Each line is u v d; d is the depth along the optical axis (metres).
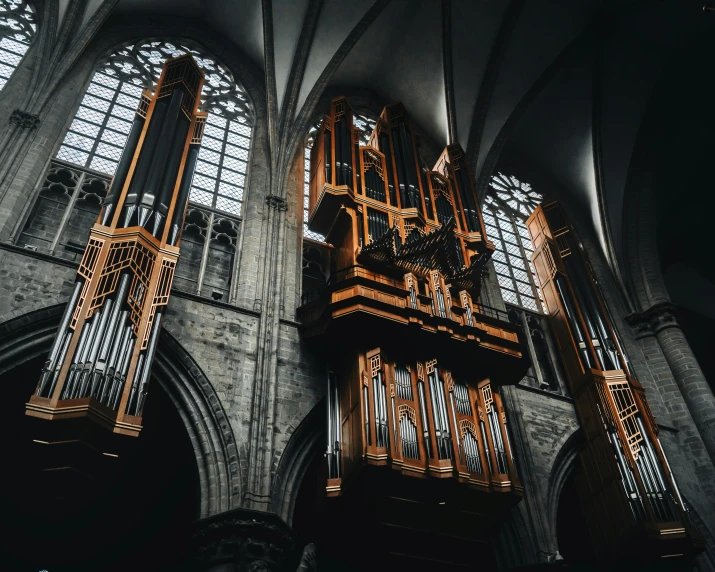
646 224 26.62
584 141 28.20
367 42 27.56
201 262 19.27
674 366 22.81
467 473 15.04
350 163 20.75
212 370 16.33
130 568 18.50
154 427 17.00
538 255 24.41
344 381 16.58
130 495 18.03
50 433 12.69
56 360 13.27
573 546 21.55
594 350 20.78
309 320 17.80
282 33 24.86
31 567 18.06
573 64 27.50
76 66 22.02
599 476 18.59
